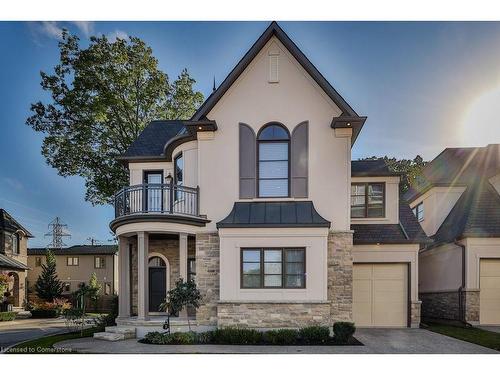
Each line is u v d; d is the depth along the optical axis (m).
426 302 21.11
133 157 17.56
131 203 15.59
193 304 13.37
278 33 14.51
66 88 26.38
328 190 14.28
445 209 20.89
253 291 13.33
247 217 13.91
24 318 30.20
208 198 14.60
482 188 19.42
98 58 26.08
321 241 13.38
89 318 24.19
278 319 13.17
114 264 47.59
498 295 17.34
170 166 17.66
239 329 12.70
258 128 14.66
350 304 13.77
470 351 11.10
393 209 17.34
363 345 11.91
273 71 14.76
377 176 17.48
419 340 12.89
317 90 14.60
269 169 14.60
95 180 27.14
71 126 26.56
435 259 20.27
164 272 17.22
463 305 17.42
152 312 17.00
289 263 13.43
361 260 16.77
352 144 16.19
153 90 27.45
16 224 39.03
